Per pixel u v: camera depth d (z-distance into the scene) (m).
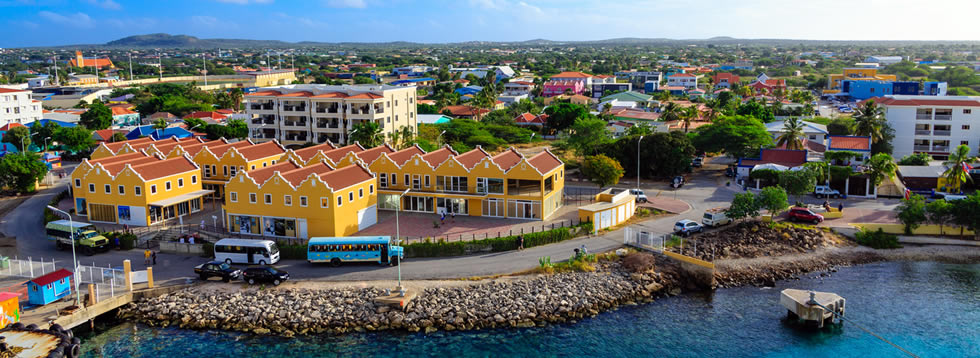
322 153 102.12
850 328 61.25
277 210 82.12
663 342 58.41
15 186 110.69
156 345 57.53
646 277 70.19
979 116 133.12
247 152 105.31
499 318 61.38
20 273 69.44
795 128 127.50
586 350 56.81
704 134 137.88
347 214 82.31
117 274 70.25
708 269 70.12
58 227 78.94
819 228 85.62
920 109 135.88
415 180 93.81
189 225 87.56
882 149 136.25
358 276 69.50
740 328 61.16
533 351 56.44
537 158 94.25
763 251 79.06
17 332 47.66
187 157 97.38
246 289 66.19
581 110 189.75
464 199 92.19
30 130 158.38
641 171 120.94
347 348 56.81
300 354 55.81
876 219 89.88
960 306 65.75
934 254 80.38
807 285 71.38
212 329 60.22
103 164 91.19
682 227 83.06
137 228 86.69
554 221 88.62
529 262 73.19
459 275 69.50
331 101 147.88
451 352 56.19
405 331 59.78
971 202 81.44
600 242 80.62
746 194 85.44
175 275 70.25
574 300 64.88
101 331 60.22
